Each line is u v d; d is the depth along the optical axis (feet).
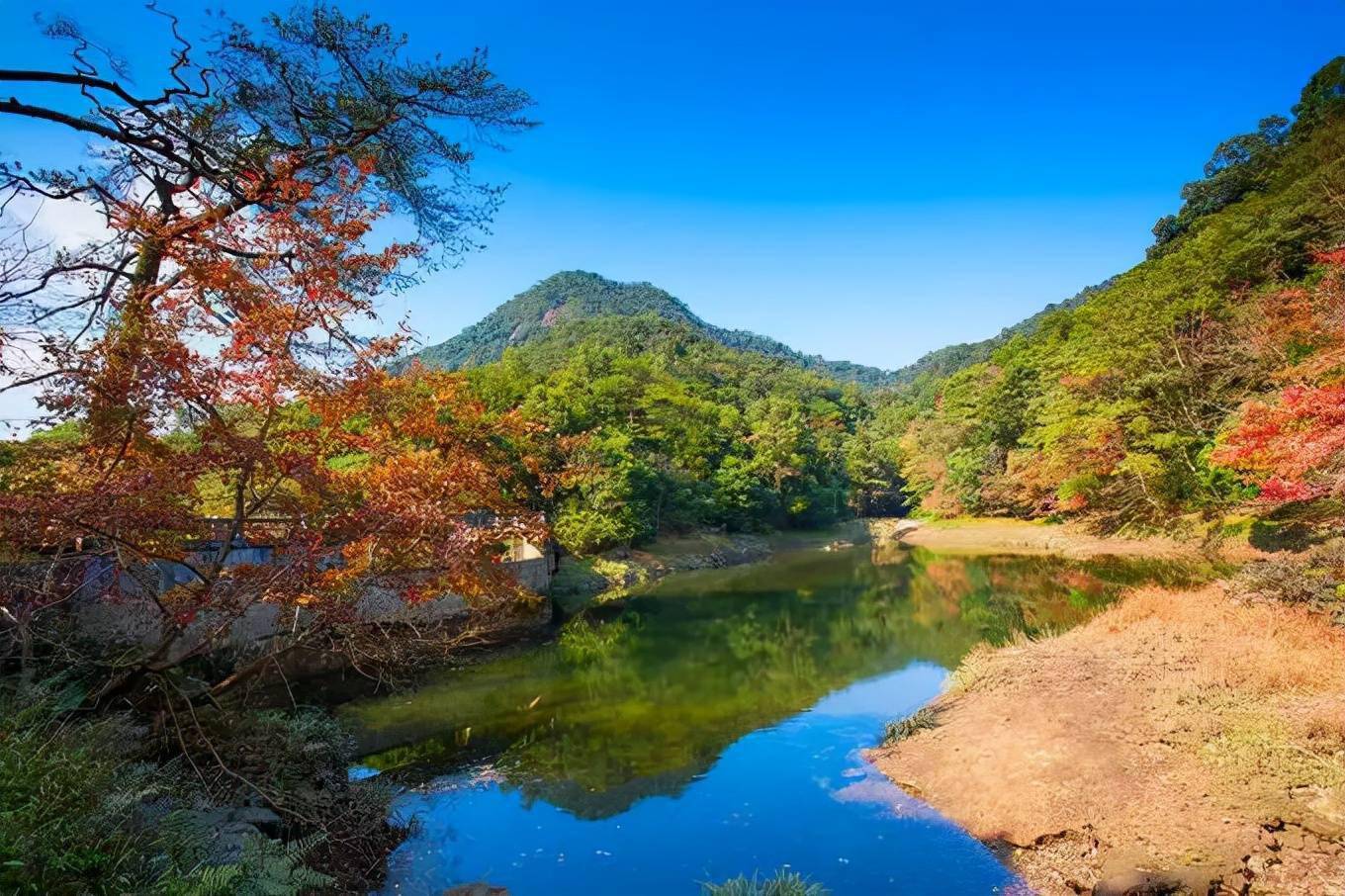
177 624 24.77
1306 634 44.57
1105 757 34.30
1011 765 35.37
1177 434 111.34
